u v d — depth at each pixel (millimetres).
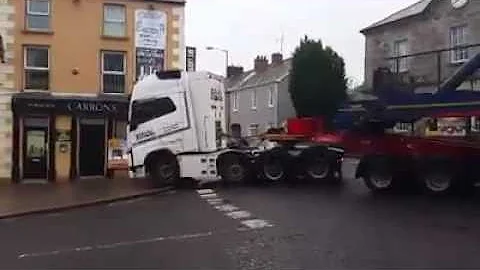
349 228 11969
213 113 21844
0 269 9266
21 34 26484
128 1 27641
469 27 28828
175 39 28219
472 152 16656
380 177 18031
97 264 9414
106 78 27453
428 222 12438
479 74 16922
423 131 17625
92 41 27234
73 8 27094
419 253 9609
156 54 27969
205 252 10102
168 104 21641
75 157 26703
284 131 23344
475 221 12500
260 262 9188
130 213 15547
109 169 26984
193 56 31188
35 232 13102
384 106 17766
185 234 11945
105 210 16625
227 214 14422
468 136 16891
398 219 12875
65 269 9133
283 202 16156
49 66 26812
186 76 21547
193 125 21469
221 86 22734
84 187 22438
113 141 26938
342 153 21656
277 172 21812
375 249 9969
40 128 26578
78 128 26812
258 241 10914
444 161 16828
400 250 9859
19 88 26438
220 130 22375
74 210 17047
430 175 17078
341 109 19406
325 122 22609
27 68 26609
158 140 21703
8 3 26359
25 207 17172
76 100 26609
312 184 20922
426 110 16875
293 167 21734
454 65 20141
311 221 12953
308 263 9039
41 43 26672
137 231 12562
